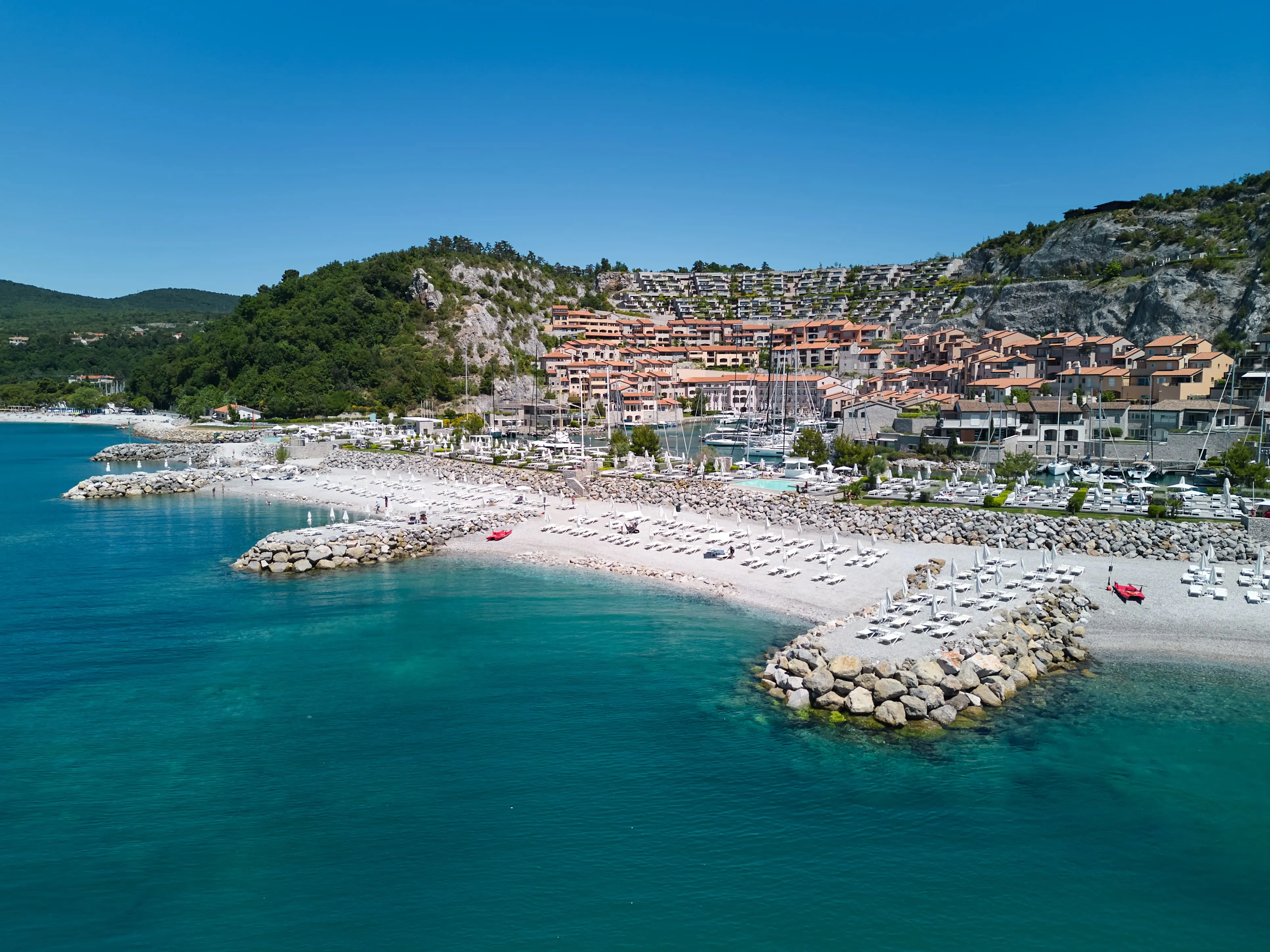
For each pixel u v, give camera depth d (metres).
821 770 47.25
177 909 37.16
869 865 39.53
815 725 52.19
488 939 35.25
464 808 44.31
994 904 37.06
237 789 46.16
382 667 62.78
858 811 43.53
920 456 141.75
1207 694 55.62
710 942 34.97
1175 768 47.06
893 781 46.09
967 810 43.47
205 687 59.28
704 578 83.94
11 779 47.06
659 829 42.34
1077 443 134.25
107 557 97.94
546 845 41.25
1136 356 181.50
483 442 189.38
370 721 53.84
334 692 58.25
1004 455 129.75
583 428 180.25
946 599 66.88
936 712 51.84
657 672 60.81
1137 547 81.56
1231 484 106.38
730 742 50.34
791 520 99.88
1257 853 40.22
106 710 55.72
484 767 48.16
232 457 182.50
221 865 39.97
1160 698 55.09
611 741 50.81
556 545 100.12
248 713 55.19
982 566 74.69
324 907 37.19
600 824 42.84
